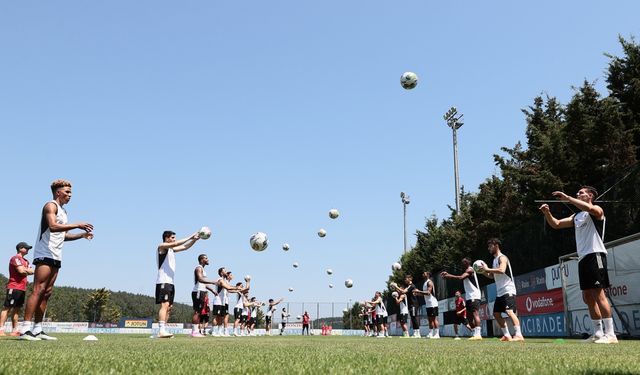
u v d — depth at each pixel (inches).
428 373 85.7
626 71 665.6
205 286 530.9
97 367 92.8
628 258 368.8
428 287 577.9
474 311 449.7
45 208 260.4
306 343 271.4
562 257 448.8
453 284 802.2
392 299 1307.8
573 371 87.3
